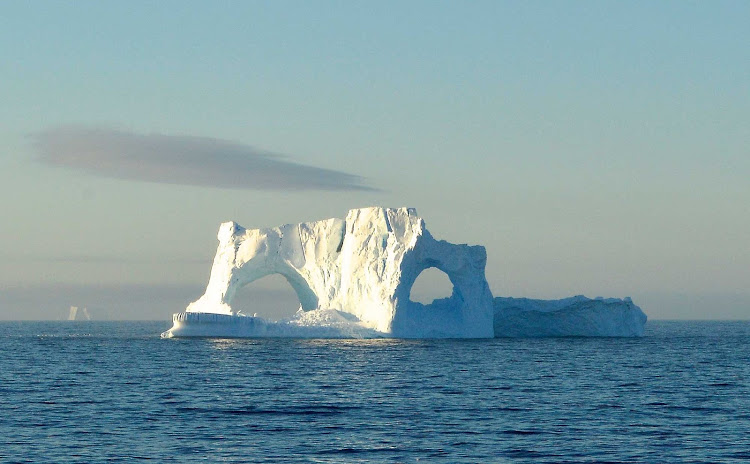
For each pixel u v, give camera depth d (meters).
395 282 147.25
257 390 85.94
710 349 166.38
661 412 72.38
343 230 157.12
